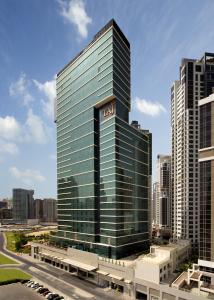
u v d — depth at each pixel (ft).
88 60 483.51
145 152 526.98
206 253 299.99
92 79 467.52
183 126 570.05
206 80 566.77
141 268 300.40
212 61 578.25
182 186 559.79
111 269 343.26
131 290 305.32
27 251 559.79
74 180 499.92
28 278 363.97
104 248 404.16
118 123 426.92
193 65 573.74
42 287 324.39
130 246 429.79
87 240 445.78
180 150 572.51
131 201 451.53
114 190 404.36
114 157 411.13
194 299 254.88
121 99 444.55
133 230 448.24
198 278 288.30
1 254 543.80
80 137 491.31
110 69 422.82
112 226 400.67
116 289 323.98
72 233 489.67
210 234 298.56
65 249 450.30
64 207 525.34
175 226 592.19
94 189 442.09
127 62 481.05
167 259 322.96
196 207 539.70
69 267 404.57
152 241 563.07
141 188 497.05
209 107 313.12
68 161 525.75
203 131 317.42
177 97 621.31
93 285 340.39
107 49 434.71
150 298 288.71
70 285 338.34
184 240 470.80
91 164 453.58
